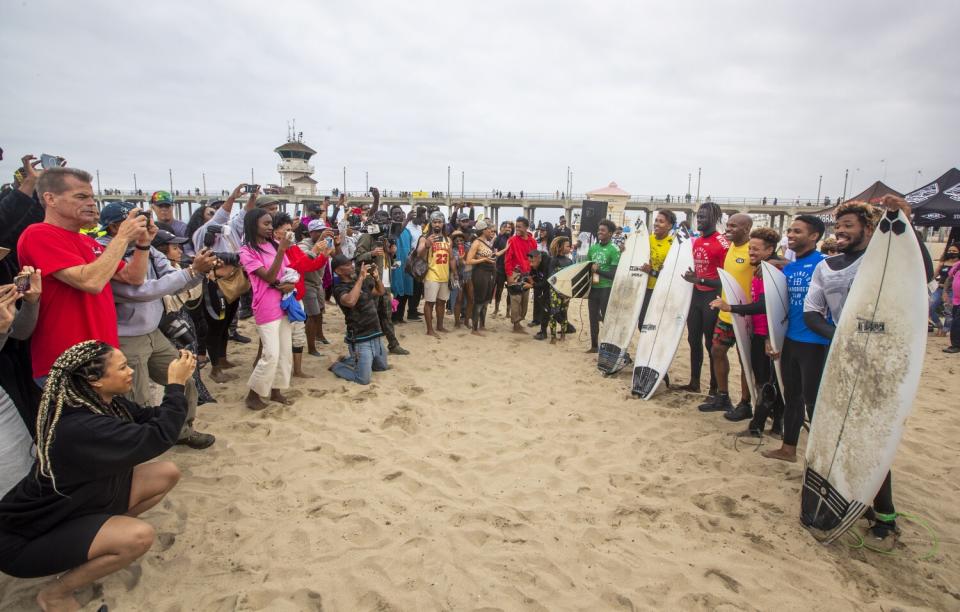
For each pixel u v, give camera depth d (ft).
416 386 17.67
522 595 8.08
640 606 7.88
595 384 18.61
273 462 12.14
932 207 33.78
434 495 10.98
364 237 21.16
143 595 7.87
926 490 11.53
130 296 10.20
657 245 19.90
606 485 11.53
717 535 9.75
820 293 10.93
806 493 10.03
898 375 8.97
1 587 7.85
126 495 8.12
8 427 7.79
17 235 9.55
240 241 18.02
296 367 17.95
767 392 13.56
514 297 26.04
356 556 8.88
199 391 15.28
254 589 8.04
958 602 8.15
